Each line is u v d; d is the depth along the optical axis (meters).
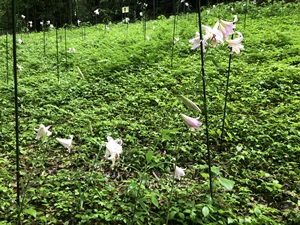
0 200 3.05
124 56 8.09
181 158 3.93
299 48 7.16
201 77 2.71
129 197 3.05
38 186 3.36
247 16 11.43
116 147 2.27
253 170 3.63
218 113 5.00
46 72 8.04
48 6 21.23
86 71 7.60
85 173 3.32
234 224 2.70
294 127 4.30
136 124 4.73
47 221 2.84
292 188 3.27
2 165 3.88
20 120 5.25
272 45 7.77
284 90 5.49
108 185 3.31
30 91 6.52
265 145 4.05
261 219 2.73
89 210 2.83
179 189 3.24
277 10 11.51
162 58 8.02
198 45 2.66
